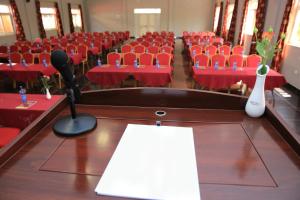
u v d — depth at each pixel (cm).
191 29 1310
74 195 61
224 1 1033
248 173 68
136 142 83
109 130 93
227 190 62
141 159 74
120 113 108
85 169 70
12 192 62
